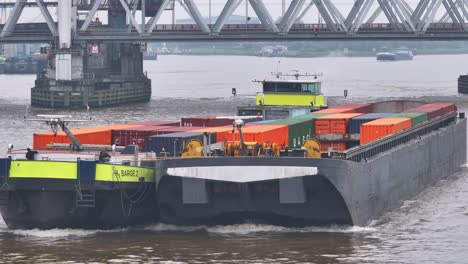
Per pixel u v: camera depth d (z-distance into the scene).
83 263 113.94
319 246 121.19
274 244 121.94
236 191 125.00
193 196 125.00
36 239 125.00
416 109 191.25
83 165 123.56
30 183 124.06
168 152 135.00
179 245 121.69
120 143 145.88
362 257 116.62
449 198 158.50
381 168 142.75
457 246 122.06
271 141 139.50
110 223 128.50
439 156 181.25
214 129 146.50
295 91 181.50
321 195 124.75
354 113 174.62
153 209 131.12
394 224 135.25
